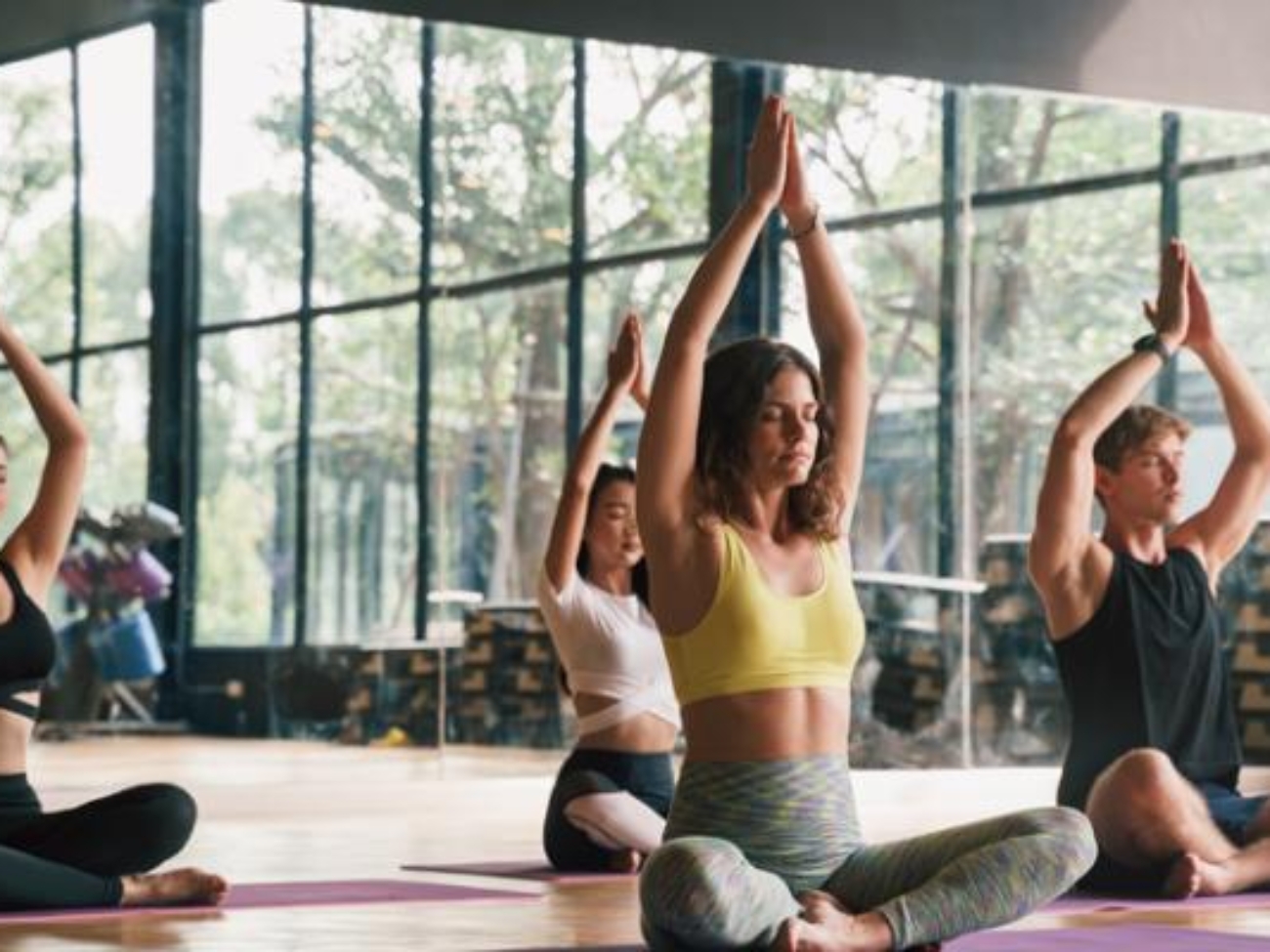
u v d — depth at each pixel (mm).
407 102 9039
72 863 4633
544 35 9211
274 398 8938
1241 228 10000
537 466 9227
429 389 9062
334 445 8992
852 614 3332
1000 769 9789
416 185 9062
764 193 3350
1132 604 4770
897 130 9703
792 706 3273
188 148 8844
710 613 3256
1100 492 4918
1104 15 9773
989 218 9797
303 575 8938
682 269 9484
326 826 8086
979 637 9781
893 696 9656
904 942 3166
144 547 8773
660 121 9414
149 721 8789
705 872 3100
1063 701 9852
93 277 8750
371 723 8977
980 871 3209
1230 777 4895
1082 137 9859
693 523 3277
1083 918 4262
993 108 9766
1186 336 4816
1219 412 9742
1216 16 9891
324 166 8969
